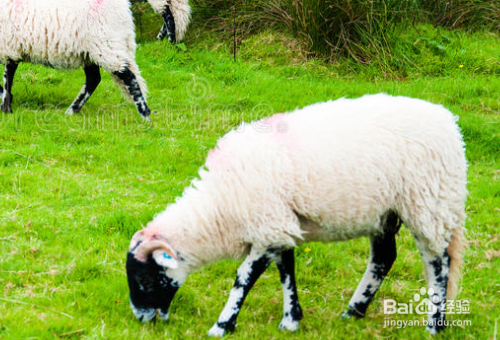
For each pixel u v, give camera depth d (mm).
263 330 3955
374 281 4152
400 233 5512
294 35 10016
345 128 3760
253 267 3785
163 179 6188
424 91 8578
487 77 9305
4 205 5332
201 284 4590
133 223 5195
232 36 10227
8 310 3846
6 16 6750
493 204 5914
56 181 5871
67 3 6711
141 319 3855
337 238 3936
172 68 9289
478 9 10906
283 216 3670
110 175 6195
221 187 3727
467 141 7262
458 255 3939
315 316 4203
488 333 3967
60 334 3674
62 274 4422
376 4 9531
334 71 9336
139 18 10844
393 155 3695
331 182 3672
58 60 6996
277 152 3723
